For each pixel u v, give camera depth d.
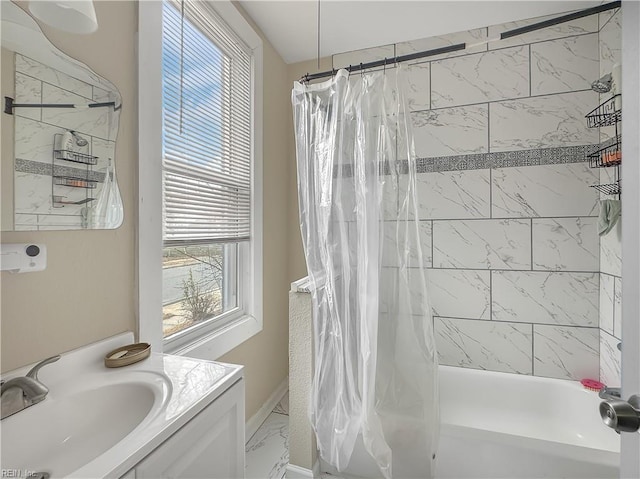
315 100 1.43
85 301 0.98
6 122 0.78
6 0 0.79
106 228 1.04
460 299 2.17
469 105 2.13
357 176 1.34
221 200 1.75
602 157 1.72
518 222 2.04
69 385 0.85
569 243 1.96
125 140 1.12
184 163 1.47
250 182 2.00
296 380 1.50
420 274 1.31
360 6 1.88
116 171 1.08
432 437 1.29
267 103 2.22
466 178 2.14
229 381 0.90
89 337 0.99
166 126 1.38
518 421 1.88
